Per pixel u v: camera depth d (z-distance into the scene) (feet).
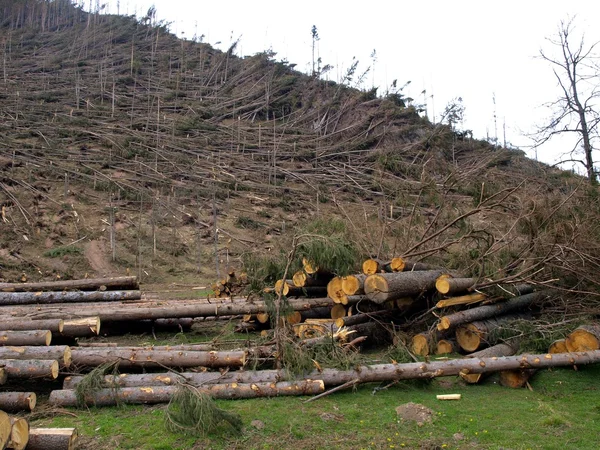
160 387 18.49
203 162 104.42
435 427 16.65
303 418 17.08
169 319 31.68
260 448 15.08
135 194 82.28
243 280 34.65
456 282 26.25
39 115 116.78
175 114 132.87
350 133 123.95
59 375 20.17
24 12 200.95
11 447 13.05
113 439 15.57
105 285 38.81
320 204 90.17
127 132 112.98
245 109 142.10
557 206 31.27
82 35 183.21
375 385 20.74
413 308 28.45
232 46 182.39
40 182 80.64
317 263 25.34
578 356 21.45
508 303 28.04
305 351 20.07
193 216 79.77
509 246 30.78
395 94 139.03
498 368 20.63
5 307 30.96
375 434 16.03
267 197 91.71
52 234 67.77
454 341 26.04
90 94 136.98
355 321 26.94
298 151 114.83
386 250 32.42
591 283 30.78
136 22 201.26
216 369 20.81
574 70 59.36
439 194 38.42
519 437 15.93
